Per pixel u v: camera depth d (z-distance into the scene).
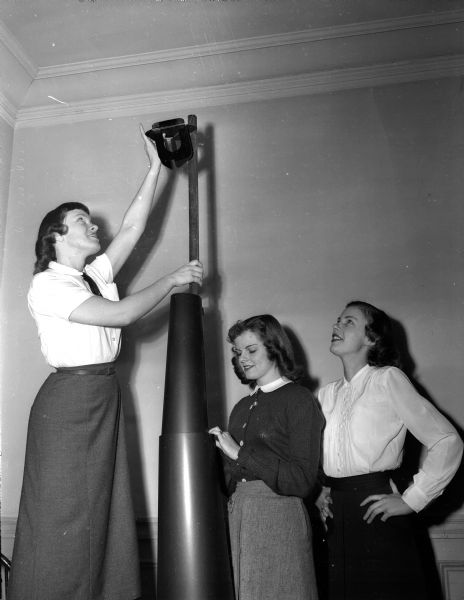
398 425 1.88
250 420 1.86
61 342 1.86
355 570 1.75
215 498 1.46
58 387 1.83
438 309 2.75
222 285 2.91
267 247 2.93
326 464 1.93
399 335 2.74
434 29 2.95
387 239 2.86
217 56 3.09
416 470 2.57
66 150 3.22
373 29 2.97
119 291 2.97
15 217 3.16
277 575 1.62
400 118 2.99
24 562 1.73
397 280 2.80
